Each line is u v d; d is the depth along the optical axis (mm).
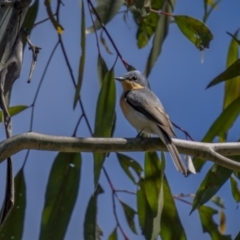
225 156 9469
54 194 10656
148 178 10883
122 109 10625
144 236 10719
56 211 10617
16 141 8023
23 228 10688
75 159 10766
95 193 10805
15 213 10719
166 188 10867
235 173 10820
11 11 8508
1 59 8398
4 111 8109
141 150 8711
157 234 10141
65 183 10703
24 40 10914
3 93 8172
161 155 10406
